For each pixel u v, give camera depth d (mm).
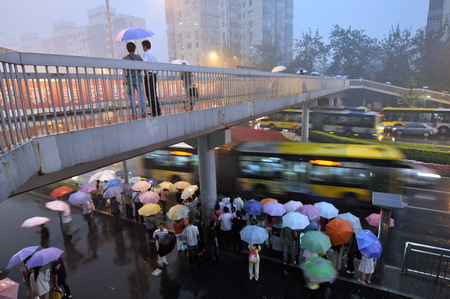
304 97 19859
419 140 30047
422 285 8570
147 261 10227
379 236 8633
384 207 8016
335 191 13188
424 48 57375
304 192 13648
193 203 12570
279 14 90500
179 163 16062
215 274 9500
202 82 9797
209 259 10102
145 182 12734
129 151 6453
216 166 14875
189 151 15750
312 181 13469
